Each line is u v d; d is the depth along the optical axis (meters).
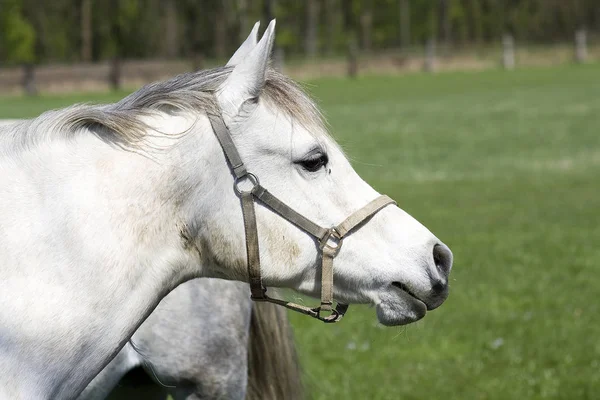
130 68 53.84
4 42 78.62
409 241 4.47
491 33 123.12
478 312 10.91
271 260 4.36
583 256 13.87
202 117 4.30
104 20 86.56
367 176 21.97
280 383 6.17
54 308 4.04
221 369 5.61
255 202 4.31
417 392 8.53
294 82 4.50
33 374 4.02
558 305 11.26
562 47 69.06
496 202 18.62
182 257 4.36
